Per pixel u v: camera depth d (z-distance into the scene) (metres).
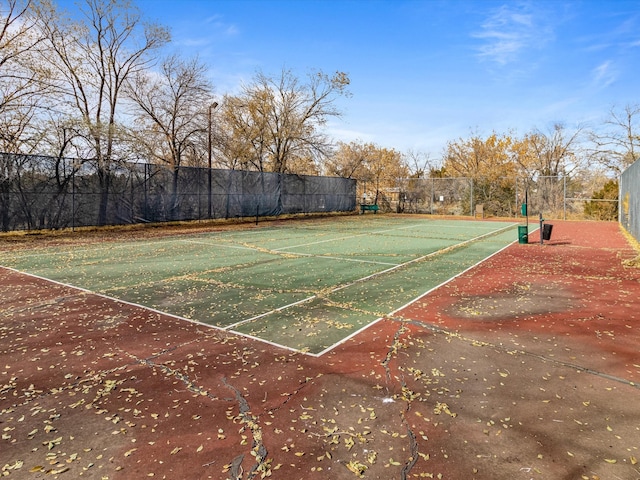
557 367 4.29
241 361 4.48
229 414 3.41
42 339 5.16
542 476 2.62
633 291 7.55
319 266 10.27
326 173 38.31
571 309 6.43
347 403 3.58
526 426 3.21
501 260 11.32
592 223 25.03
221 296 7.27
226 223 24.00
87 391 3.83
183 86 25.34
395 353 4.68
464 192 31.75
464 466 2.73
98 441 3.05
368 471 2.69
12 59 17.25
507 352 4.70
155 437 3.10
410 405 3.54
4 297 7.21
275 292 7.55
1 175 15.65
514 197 30.31
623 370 4.20
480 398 3.65
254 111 31.02
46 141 17.83
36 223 16.73
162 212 21.25
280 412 3.43
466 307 6.55
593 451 2.88
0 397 3.72
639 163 14.90
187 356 4.62
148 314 6.21
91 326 5.66
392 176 41.28
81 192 18.12
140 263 10.70
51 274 9.25
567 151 35.03
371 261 11.07
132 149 20.31
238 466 2.75
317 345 4.92
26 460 2.84
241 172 25.30
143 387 3.90
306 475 2.65
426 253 12.61
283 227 21.95
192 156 27.80
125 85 23.50
